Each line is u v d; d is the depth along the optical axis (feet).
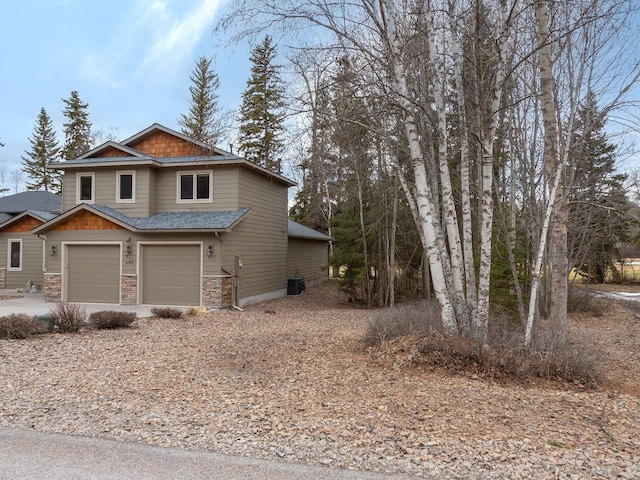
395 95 22.90
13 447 12.44
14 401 16.58
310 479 10.59
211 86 47.73
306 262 80.74
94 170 51.70
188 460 11.61
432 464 11.46
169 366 22.38
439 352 21.77
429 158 27.07
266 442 12.84
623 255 94.02
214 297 46.44
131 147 56.13
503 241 36.40
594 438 13.61
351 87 22.84
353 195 55.88
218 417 14.98
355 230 55.11
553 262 23.08
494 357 20.90
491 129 22.36
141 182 50.37
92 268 49.80
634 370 23.49
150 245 48.34
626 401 17.71
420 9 22.17
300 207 109.09
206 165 49.62
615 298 61.77
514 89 30.22
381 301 54.80
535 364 20.43
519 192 40.29
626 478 10.87
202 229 44.98
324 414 15.37
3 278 65.62
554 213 23.09
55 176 143.23
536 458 11.91
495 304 33.24
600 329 38.78
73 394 17.54
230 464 11.39
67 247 50.29
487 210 22.41
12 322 29.25
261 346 27.50
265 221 58.39
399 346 23.61
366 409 15.96
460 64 24.56
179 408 15.94
